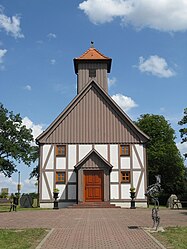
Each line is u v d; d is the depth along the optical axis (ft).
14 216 69.97
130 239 40.14
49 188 105.81
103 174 103.65
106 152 108.17
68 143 108.27
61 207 104.78
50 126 108.68
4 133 147.02
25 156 144.56
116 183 106.32
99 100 111.24
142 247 35.73
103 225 52.29
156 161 174.70
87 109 110.63
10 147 142.10
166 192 173.37
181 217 63.36
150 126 181.06
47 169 106.83
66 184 106.11
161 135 181.27
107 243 38.04
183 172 177.37
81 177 103.35
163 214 70.08
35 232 45.09
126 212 77.30
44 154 107.45
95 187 103.35
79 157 107.65
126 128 109.60
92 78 113.19
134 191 100.48
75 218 63.52
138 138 109.09
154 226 48.06
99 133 109.09
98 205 99.66
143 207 103.09
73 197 105.50
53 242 38.83
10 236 42.32
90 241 39.27
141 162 107.65
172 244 36.83
